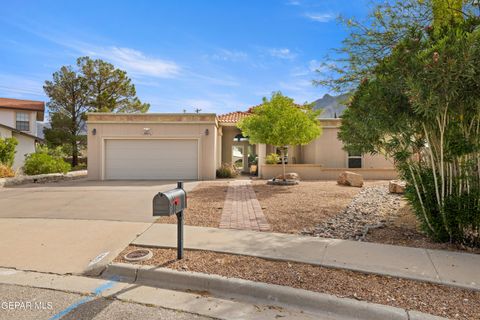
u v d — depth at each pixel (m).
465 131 4.72
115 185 13.35
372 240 5.20
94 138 15.82
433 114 4.21
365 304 3.09
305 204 8.59
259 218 6.90
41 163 16.69
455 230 4.84
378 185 13.02
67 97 27.08
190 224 6.39
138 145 15.94
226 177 16.88
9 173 14.67
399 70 4.44
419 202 5.18
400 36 7.52
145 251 4.73
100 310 3.16
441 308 3.01
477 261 4.15
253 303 3.35
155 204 3.91
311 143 17.20
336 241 5.12
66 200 9.50
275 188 12.20
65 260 4.48
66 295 3.50
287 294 3.36
